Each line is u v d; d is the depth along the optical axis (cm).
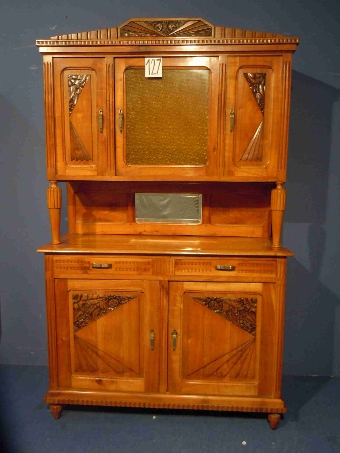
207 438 169
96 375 179
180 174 176
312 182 211
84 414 185
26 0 208
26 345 230
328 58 203
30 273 226
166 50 167
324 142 209
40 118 215
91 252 171
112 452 159
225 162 174
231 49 165
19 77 213
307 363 223
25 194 221
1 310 228
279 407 172
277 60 166
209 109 172
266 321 172
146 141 177
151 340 175
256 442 166
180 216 203
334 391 207
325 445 165
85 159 177
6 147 218
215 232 202
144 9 206
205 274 171
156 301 173
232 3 203
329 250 215
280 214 172
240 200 200
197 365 176
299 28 203
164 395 176
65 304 176
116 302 175
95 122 175
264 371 174
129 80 173
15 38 211
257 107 170
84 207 205
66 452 159
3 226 223
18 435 169
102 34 172
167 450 161
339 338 220
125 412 187
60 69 172
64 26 209
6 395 199
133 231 205
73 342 178
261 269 170
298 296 219
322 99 206
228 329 174
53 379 179
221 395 176
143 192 202
